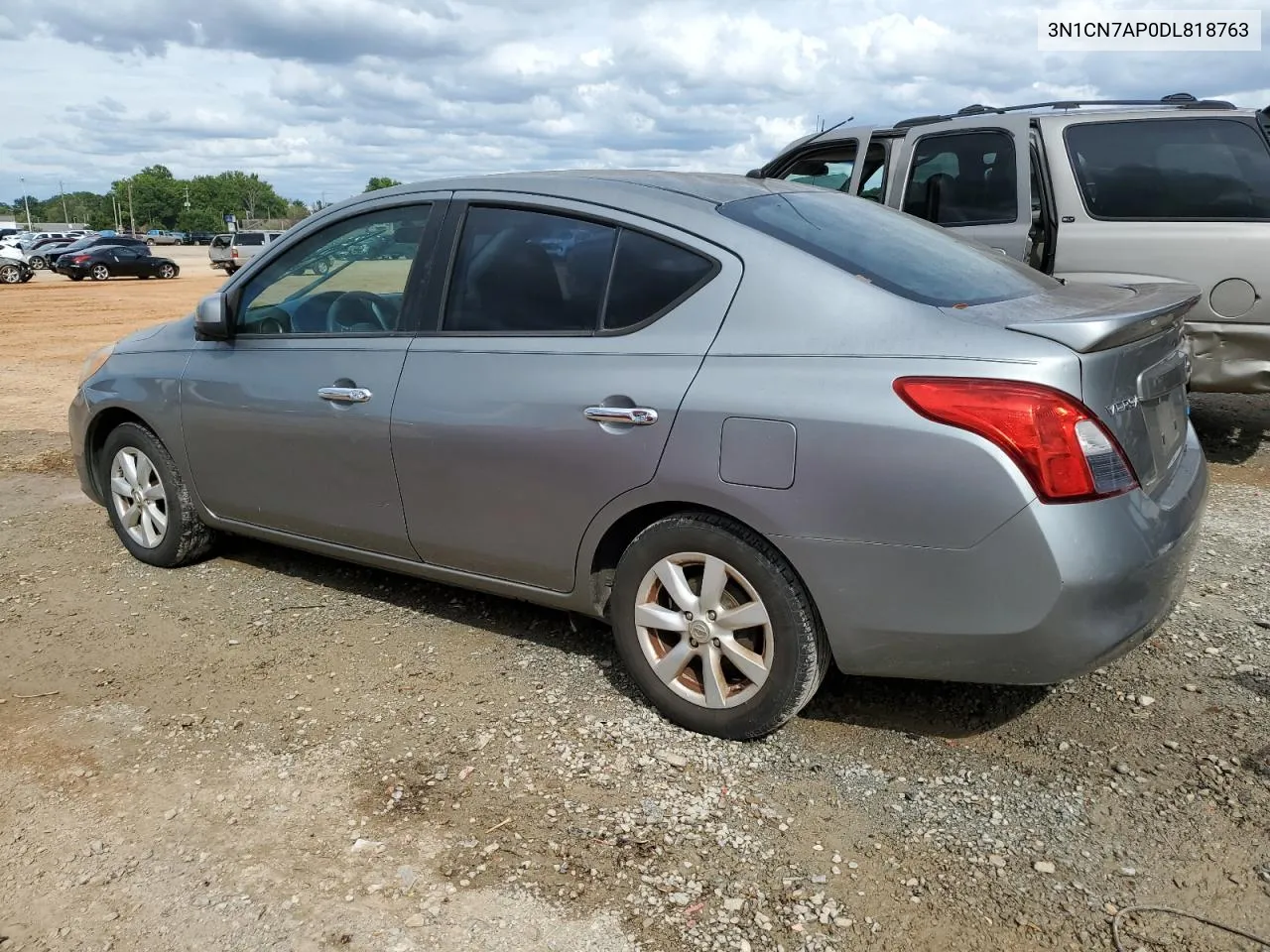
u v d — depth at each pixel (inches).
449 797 113.8
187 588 179.3
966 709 130.3
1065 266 244.4
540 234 136.3
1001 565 102.6
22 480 264.5
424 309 144.9
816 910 95.0
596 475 124.8
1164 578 109.3
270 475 163.6
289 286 163.2
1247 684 134.8
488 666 145.6
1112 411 105.5
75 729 131.3
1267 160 227.8
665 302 123.8
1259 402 327.6
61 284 1342.3
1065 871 99.7
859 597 110.2
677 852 103.4
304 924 94.7
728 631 120.4
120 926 95.0
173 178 6752.0
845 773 117.0
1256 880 97.6
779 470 111.1
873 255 126.1
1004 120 250.5
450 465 138.6
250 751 124.8
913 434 104.3
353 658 149.5
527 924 94.0
